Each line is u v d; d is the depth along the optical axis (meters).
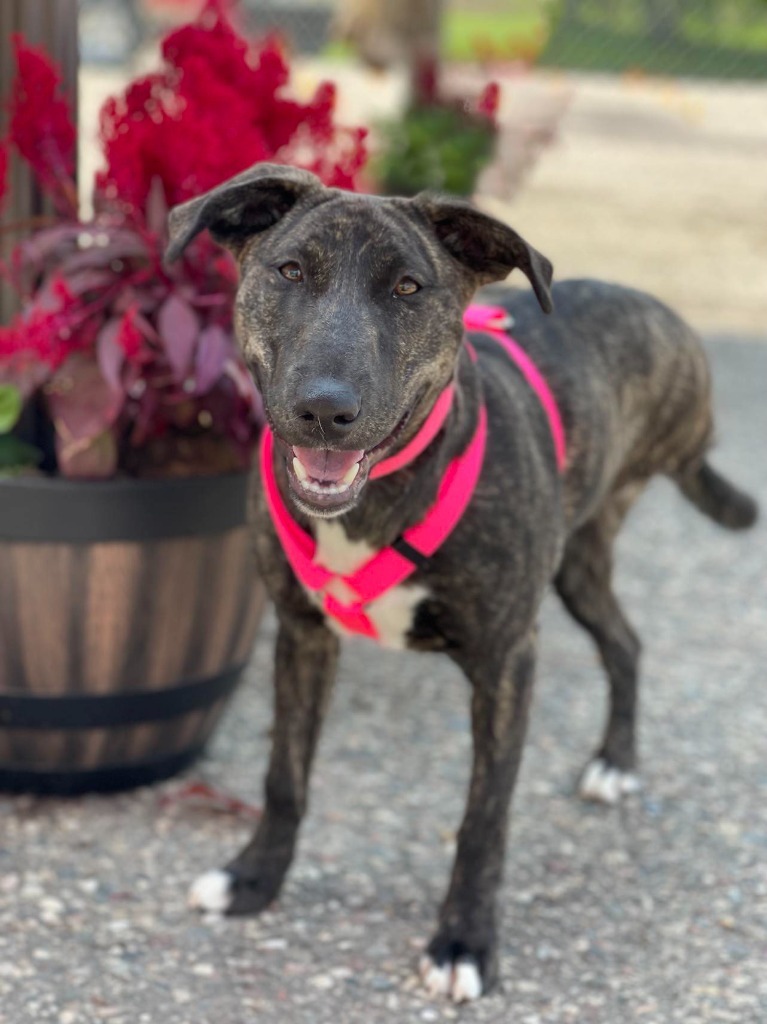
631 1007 1.21
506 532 1.21
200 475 1.42
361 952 1.27
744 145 6.07
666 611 1.99
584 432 1.36
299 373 1.06
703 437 1.58
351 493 1.10
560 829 1.46
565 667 1.83
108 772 1.47
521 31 6.68
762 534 2.32
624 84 6.79
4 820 1.43
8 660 1.39
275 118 1.44
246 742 1.61
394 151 2.92
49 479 1.35
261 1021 1.18
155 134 1.36
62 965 1.22
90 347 1.39
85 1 6.31
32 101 1.38
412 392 1.12
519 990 1.23
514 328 1.37
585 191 5.16
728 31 6.77
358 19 5.14
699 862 1.41
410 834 1.44
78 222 1.43
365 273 1.11
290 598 1.27
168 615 1.40
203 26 1.45
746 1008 1.21
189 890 1.33
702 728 1.66
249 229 1.20
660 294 3.83
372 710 1.69
